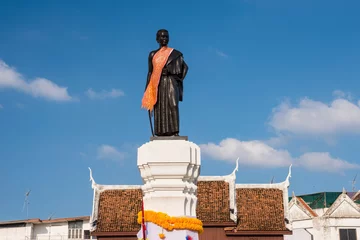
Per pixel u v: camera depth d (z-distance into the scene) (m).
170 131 13.41
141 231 13.07
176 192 12.87
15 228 59.50
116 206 45.31
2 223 59.75
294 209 54.16
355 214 49.59
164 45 14.10
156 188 12.89
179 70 13.67
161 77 13.63
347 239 49.06
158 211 12.71
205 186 45.88
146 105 13.61
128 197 46.28
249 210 45.03
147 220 12.63
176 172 12.81
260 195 46.50
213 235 43.03
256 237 43.09
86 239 54.91
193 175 13.23
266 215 44.56
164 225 12.45
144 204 13.19
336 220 49.56
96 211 44.59
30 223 58.59
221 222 42.62
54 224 59.06
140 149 13.28
